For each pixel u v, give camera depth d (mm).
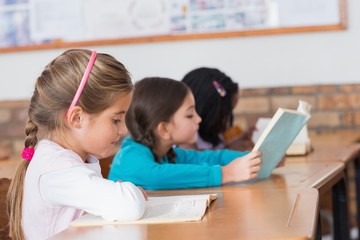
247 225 1500
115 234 1482
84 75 1761
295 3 4102
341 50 4113
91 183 1659
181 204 1767
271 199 1835
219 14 4176
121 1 4254
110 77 1772
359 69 4105
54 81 1794
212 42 4199
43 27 4344
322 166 2596
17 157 3838
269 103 4180
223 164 2664
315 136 3961
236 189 2115
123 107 1812
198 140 3037
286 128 2275
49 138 1834
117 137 1817
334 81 4133
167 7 4215
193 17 4195
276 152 2334
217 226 1510
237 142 3391
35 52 4367
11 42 4383
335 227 2822
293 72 4156
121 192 1629
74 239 1449
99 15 4277
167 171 2234
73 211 1718
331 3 4078
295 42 4141
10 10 4367
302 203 1742
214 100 3012
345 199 2785
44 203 1719
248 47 4176
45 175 1709
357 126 4145
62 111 1783
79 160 1764
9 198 1862
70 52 1833
